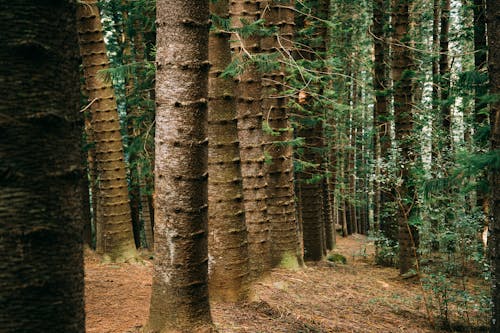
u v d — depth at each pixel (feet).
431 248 24.18
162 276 11.52
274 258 26.20
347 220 88.58
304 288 22.76
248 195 21.90
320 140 37.22
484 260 20.59
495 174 13.97
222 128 15.84
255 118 21.91
